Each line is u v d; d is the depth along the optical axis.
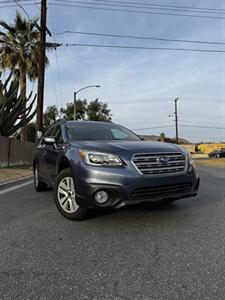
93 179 4.48
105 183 4.43
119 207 4.45
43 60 20.36
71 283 2.99
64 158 5.19
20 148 20.61
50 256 3.65
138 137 6.48
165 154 4.69
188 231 4.48
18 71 27.97
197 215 5.35
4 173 13.62
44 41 20.48
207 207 5.95
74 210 5.03
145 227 4.70
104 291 2.83
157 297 2.71
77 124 6.47
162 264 3.38
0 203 6.71
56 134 6.70
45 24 20.44
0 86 18.53
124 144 4.89
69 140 5.69
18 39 27.62
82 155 4.75
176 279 3.03
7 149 18.19
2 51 27.31
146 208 5.82
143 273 3.17
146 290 2.83
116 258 3.56
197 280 3.00
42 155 7.30
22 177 12.95
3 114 18.47
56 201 5.32
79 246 3.96
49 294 2.79
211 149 80.06
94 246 3.96
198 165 22.23
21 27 27.30
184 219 5.11
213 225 4.77
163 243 4.01
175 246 3.89
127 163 4.47
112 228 4.68
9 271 3.27
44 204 6.54
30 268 3.34
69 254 3.71
